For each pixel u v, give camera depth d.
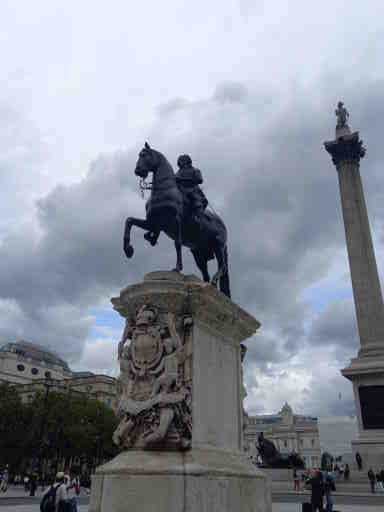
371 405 30.23
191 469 4.70
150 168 6.60
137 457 4.88
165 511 4.46
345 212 37.97
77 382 62.78
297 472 31.05
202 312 5.69
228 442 5.94
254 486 5.73
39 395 42.69
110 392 62.41
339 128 41.78
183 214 6.64
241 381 6.80
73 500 8.97
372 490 22.05
